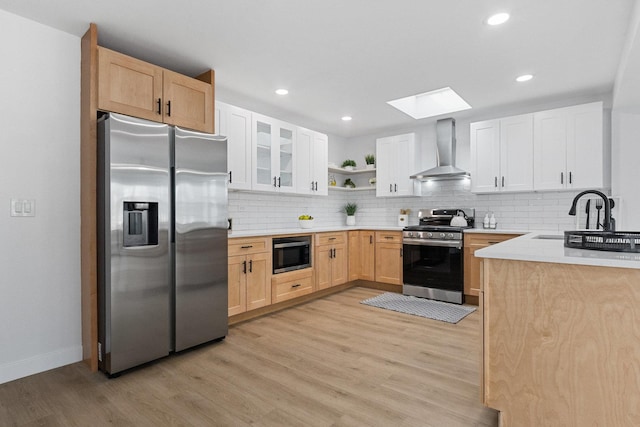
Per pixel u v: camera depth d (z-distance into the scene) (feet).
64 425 5.62
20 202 7.41
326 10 7.32
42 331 7.67
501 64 9.88
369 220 18.30
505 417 5.27
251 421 5.71
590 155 11.72
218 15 7.46
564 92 12.07
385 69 10.23
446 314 11.65
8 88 7.29
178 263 8.36
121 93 8.07
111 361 7.20
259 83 11.32
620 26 7.81
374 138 18.17
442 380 7.09
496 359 5.33
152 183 7.90
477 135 13.93
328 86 11.60
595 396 4.63
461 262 13.07
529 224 13.71
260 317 11.41
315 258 13.64
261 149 12.64
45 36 7.77
